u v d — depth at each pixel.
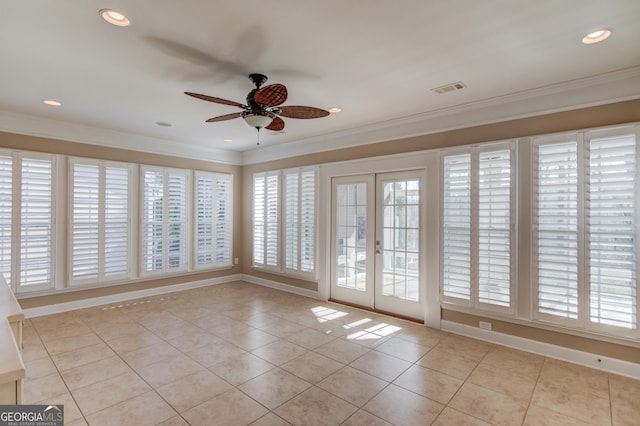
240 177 6.44
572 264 2.91
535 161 3.10
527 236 3.16
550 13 1.93
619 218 2.71
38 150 4.12
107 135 4.68
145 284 5.15
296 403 2.33
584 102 2.88
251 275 6.26
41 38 2.21
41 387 2.51
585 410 2.26
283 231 5.60
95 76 2.81
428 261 3.87
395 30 2.12
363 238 4.59
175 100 3.40
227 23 2.03
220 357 3.05
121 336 3.53
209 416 2.18
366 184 4.55
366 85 3.01
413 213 4.09
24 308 4.08
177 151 5.48
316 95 3.26
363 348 3.27
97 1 1.80
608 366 2.79
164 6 1.86
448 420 2.15
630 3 1.83
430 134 3.86
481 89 3.09
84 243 4.46
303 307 4.64
